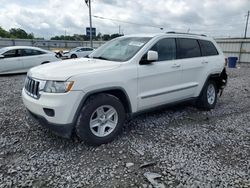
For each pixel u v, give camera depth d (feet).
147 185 8.50
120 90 11.87
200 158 10.48
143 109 13.35
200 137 12.81
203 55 16.93
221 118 16.28
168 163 9.98
